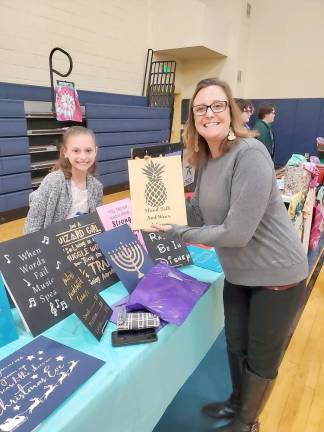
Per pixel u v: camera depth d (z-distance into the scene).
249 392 1.31
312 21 6.90
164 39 6.71
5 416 0.74
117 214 1.46
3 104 3.80
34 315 1.05
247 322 1.36
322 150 3.73
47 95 4.75
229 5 7.05
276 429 1.55
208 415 1.53
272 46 7.42
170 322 1.12
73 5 5.11
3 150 3.88
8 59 4.39
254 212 1.02
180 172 1.26
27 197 4.23
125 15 6.11
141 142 6.09
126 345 1.01
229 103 1.11
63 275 1.05
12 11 4.32
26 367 0.89
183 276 1.39
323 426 1.57
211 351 1.97
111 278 1.35
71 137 1.66
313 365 1.97
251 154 1.03
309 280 2.95
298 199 2.34
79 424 0.77
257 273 1.17
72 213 1.77
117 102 6.08
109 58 5.97
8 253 1.06
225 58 7.34
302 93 7.34
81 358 0.94
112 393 0.87
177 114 7.90
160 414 1.16
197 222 1.41
